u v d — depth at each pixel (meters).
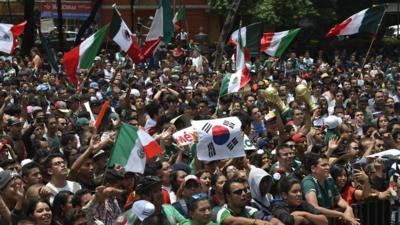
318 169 9.41
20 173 9.47
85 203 7.98
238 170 9.22
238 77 15.84
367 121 16.58
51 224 7.67
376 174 11.14
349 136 12.84
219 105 15.80
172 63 26.41
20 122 12.07
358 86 22.27
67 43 38.88
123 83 19.38
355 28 22.31
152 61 26.80
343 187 10.22
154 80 20.42
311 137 12.97
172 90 17.97
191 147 10.88
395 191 10.75
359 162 11.30
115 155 8.88
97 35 16.11
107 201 8.28
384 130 14.12
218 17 47.25
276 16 39.38
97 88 19.08
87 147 10.02
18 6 45.47
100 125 12.75
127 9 47.34
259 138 12.96
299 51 40.28
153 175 8.98
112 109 15.47
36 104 15.88
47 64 27.14
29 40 32.50
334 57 36.28
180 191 8.78
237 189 8.19
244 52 17.36
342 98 18.52
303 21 41.34
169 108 14.44
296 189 8.78
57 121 12.59
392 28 45.00
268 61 23.86
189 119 12.70
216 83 19.19
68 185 8.89
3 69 23.77
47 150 10.41
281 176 9.30
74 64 16.20
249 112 14.48
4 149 10.25
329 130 13.25
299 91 13.83
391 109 17.55
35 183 8.53
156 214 7.99
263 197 8.87
